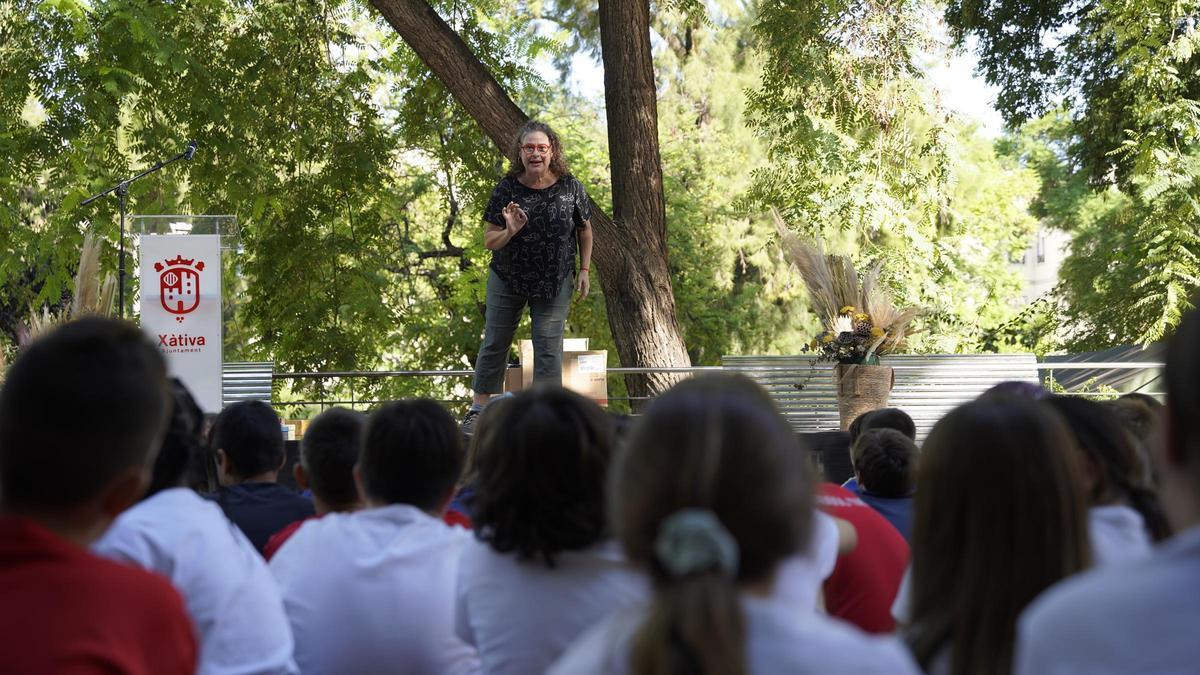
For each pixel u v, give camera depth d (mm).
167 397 1479
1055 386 8641
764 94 11547
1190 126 10805
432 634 2432
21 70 10328
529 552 2039
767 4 11102
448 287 18062
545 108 18609
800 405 7809
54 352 1383
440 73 9258
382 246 12891
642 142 9500
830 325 6969
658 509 1199
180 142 11055
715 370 8062
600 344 17188
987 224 21828
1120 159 13375
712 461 1189
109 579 1305
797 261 7121
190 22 11289
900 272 13266
